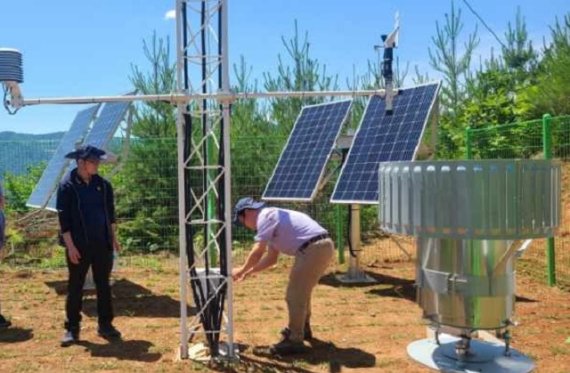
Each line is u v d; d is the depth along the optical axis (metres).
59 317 7.46
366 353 5.82
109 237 6.46
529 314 7.00
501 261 2.56
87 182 6.33
